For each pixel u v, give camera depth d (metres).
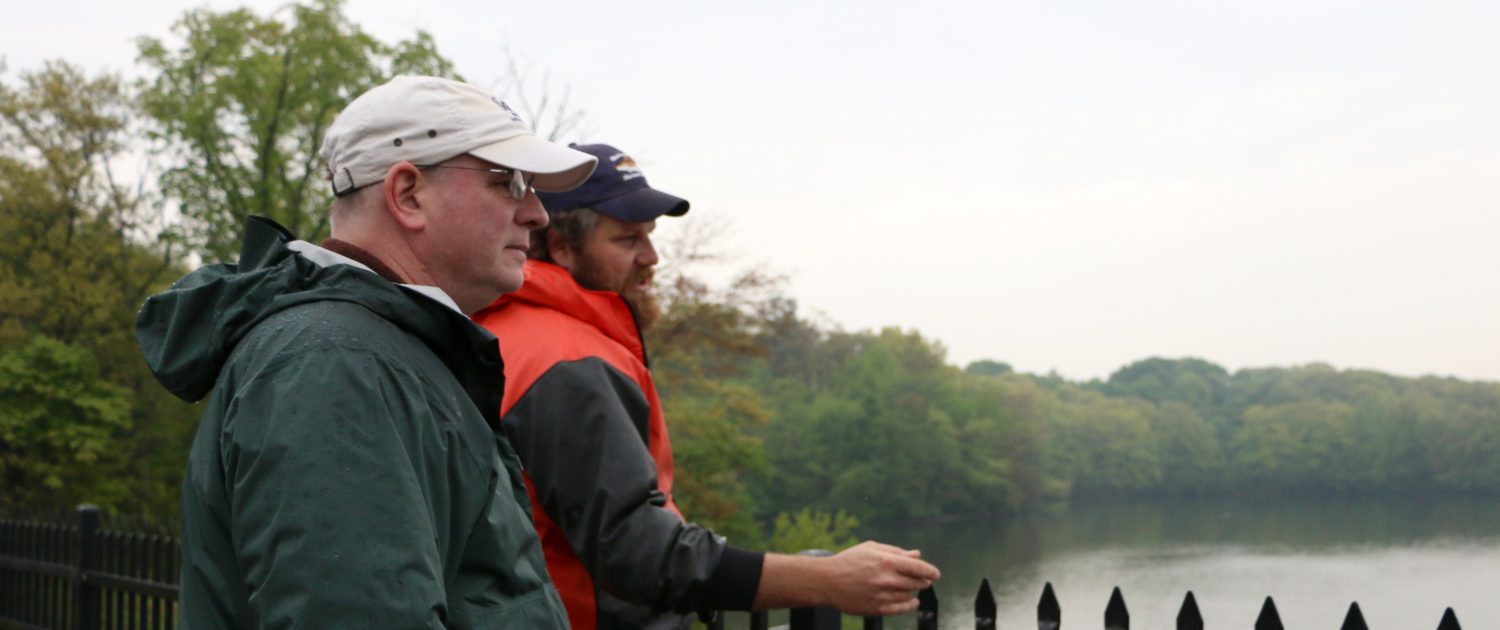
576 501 1.71
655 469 1.76
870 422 83.38
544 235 2.12
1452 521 92.88
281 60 20.25
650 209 2.10
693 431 22.34
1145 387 160.38
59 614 5.81
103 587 5.44
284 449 1.06
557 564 1.81
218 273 1.29
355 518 1.04
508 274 1.38
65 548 5.75
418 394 1.17
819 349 92.69
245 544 1.06
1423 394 133.12
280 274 1.22
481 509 1.22
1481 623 27.80
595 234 2.10
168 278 25.64
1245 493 130.12
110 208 25.33
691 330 21.20
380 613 1.02
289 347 1.12
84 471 22.91
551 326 1.83
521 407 1.74
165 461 24.33
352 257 1.31
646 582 1.67
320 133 20.67
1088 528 93.50
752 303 20.95
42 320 24.28
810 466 79.75
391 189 1.32
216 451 1.15
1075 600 45.75
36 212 24.75
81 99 25.14
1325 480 128.88
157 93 20.88
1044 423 114.75
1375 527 90.69
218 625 1.13
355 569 1.03
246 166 20.47
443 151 1.32
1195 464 131.12
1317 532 88.69
